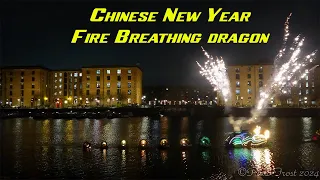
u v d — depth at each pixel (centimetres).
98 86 15812
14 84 16500
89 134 5191
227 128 6222
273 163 2766
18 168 2670
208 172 2502
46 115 10031
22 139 4512
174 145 3831
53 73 17888
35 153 3347
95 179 2330
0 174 2459
